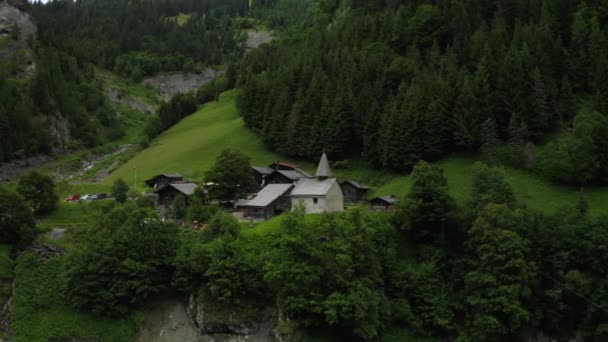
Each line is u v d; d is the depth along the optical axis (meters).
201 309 84.50
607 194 110.31
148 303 87.31
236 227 93.12
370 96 152.12
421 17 178.88
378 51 178.12
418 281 88.44
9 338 81.06
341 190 125.25
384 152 136.25
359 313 76.19
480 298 83.12
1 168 182.38
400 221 97.00
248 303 84.94
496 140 126.75
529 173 120.50
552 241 89.75
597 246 85.75
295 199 112.62
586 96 135.12
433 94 141.00
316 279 79.12
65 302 85.56
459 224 94.62
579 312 85.38
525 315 80.69
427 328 85.50
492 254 83.62
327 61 183.88
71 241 99.31
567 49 147.75
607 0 153.50
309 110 158.38
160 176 141.75
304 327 79.88
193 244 91.12
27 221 97.75
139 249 87.81
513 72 137.25
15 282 88.00
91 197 128.62
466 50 158.62
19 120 199.00
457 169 127.50
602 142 114.94
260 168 139.75
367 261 84.56
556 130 130.25
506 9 170.50
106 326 83.19
